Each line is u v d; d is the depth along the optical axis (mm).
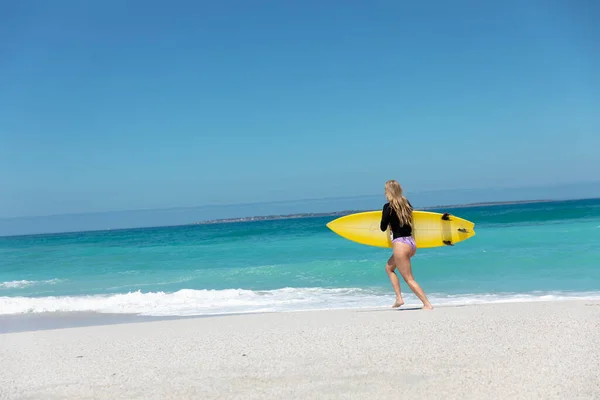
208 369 4445
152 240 30766
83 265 19578
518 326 5633
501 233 20328
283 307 10477
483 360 4219
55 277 17094
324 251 19641
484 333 5328
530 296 10312
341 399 3416
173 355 5164
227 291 12508
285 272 15273
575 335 4984
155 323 8297
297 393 3602
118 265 19125
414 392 3486
